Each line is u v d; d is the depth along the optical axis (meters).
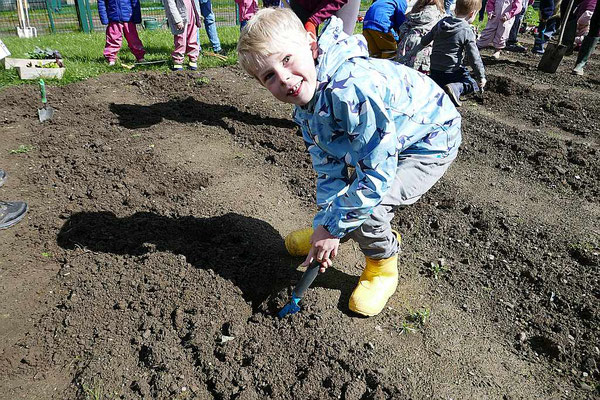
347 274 1.41
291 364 1.11
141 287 1.31
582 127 2.54
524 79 3.52
